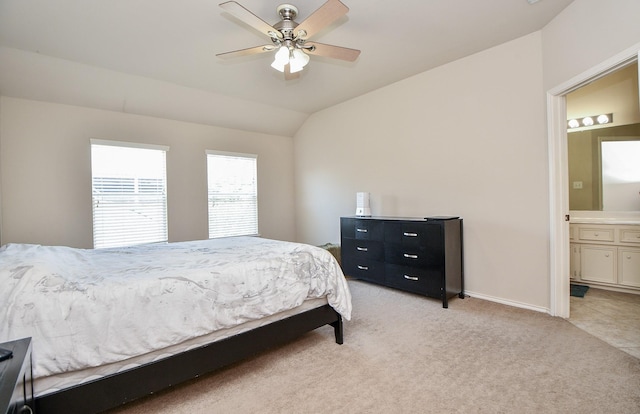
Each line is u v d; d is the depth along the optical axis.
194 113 4.39
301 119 5.36
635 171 3.59
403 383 1.80
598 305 2.99
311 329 2.23
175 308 1.63
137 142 4.05
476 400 1.63
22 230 3.33
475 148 3.23
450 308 3.01
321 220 5.18
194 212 4.56
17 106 3.30
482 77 3.15
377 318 2.80
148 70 3.40
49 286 1.41
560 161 2.68
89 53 2.98
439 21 2.59
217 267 1.92
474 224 3.27
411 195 3.84
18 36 2.64
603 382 1.75
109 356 1.42
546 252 2.80
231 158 4.99
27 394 1.14
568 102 3.92
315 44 2.34
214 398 1.71
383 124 4.13
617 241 3.37
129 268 1.88
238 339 1.87
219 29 2.61
